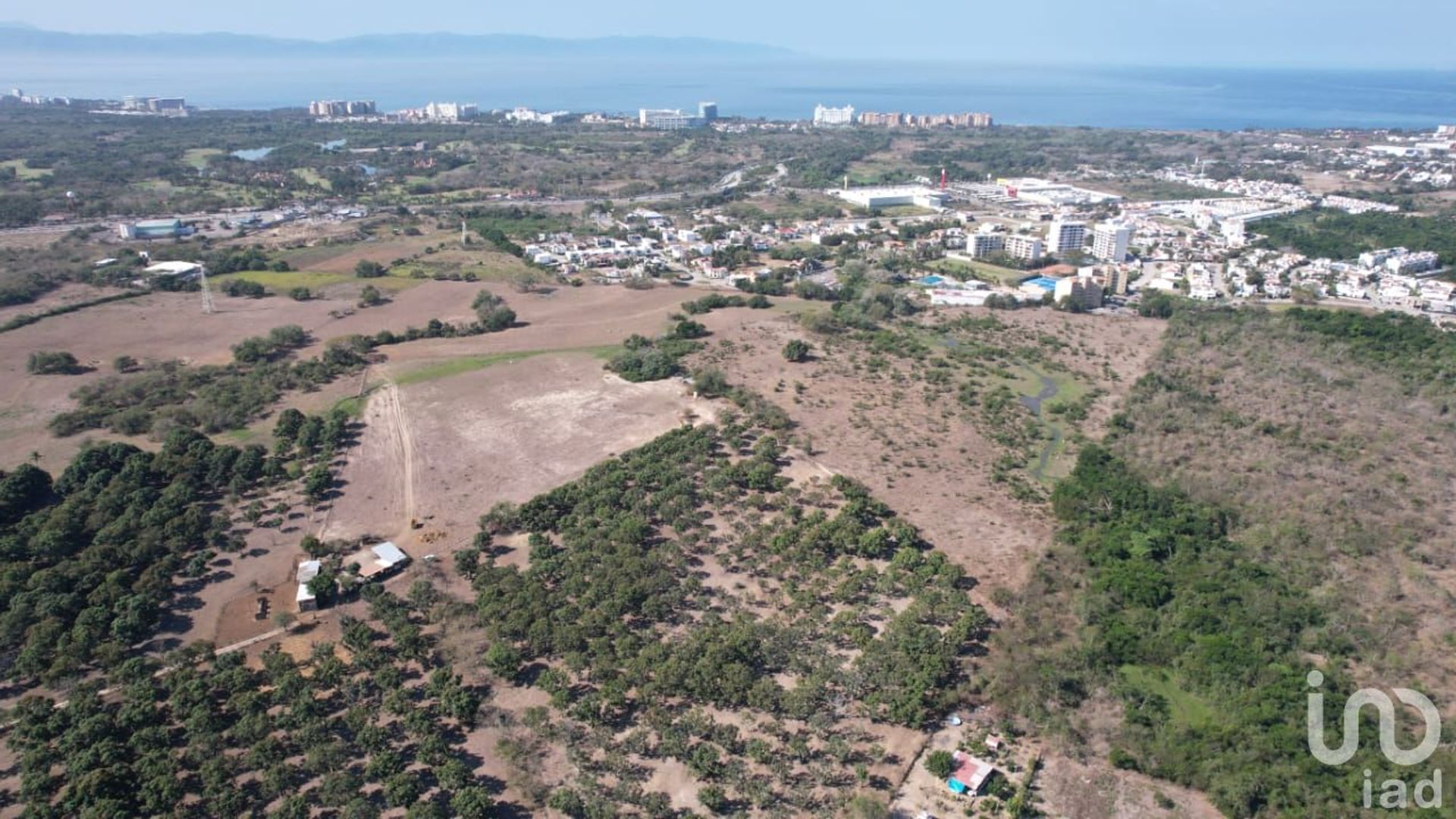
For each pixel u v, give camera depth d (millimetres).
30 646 120500
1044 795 102000
